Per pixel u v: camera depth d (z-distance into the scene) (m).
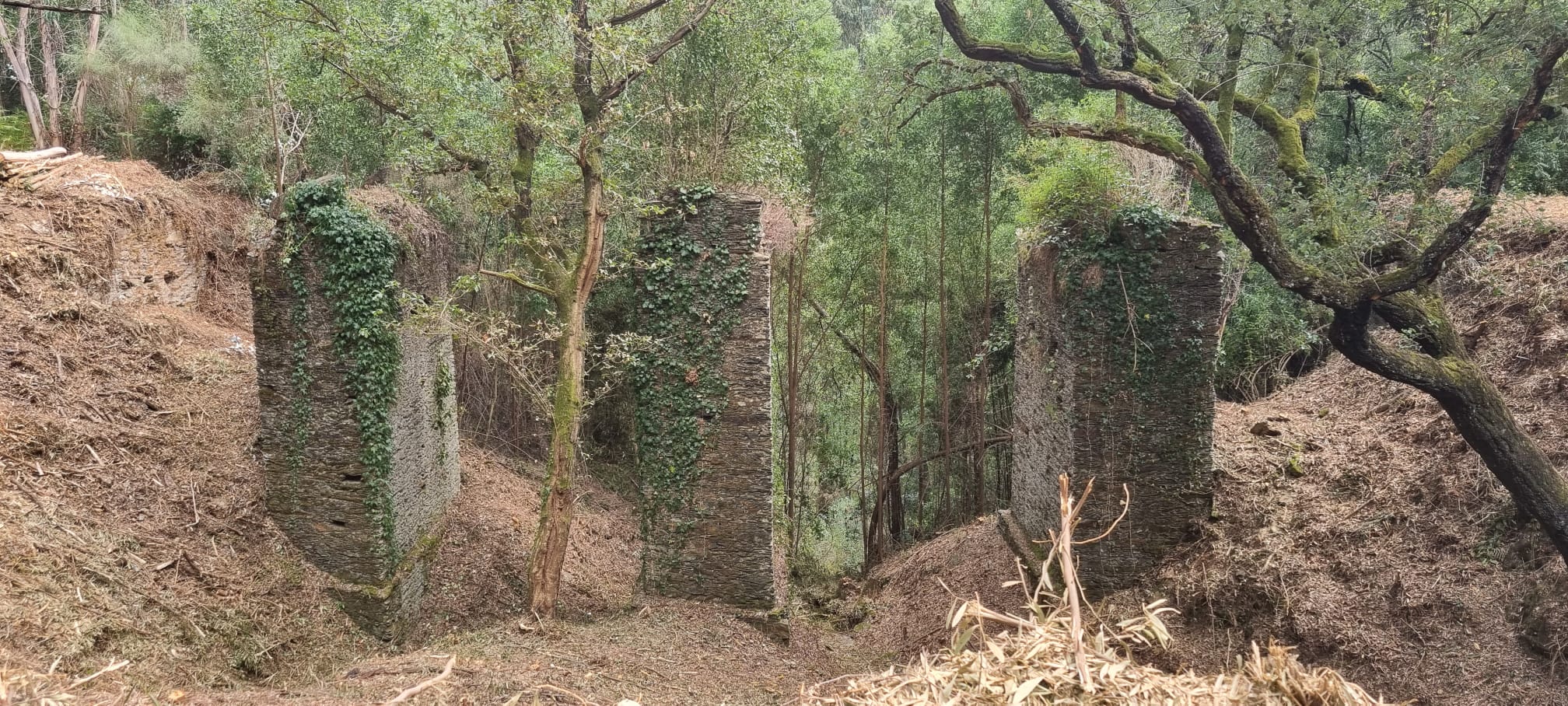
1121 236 9.55
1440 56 7.55
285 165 15.49
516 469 16.05
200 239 14.27
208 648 7.82
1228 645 9.05
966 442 17.61
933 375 17.56
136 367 10.77
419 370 10.71
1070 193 9.62
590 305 16.53
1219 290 9.54
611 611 10.83
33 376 9.41
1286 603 8.84
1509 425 7.27
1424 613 8.43
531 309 16.45
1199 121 7.50
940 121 15.84
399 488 9.85
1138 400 9.77
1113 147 10.02
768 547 10.53
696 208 10.13
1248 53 10.34
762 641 10.35
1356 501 9.84
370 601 9.34
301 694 6.88
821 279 16.89
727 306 10.22
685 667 9.15
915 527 19.52
